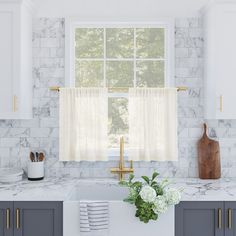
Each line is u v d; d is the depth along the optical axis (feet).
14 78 8.77
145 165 10.02
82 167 10.04
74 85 10.25
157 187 7.79
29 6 9.30
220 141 9.98
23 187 8.66
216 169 9.70
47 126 10.03
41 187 8.67
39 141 10.02
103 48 10.30
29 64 9.64
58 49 10.04
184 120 10.04
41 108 10.02
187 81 10.02
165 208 7.21
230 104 8.91
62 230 7.86
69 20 10.02
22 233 7.88
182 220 7.93
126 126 10.30
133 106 9.67
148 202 7.30
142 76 10.27
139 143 9.67
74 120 9.73
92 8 10.07
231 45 8.91
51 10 10.04
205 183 9.18
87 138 9.71
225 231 7.93
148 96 9.67
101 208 7.48
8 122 9.97
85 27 10.27
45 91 10.03
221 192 8.20
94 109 9.72
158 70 10.25
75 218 7.54
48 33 10.03
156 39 10.28
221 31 8.90
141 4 10.07
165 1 10.05
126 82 10.30
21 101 8.85
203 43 9.98
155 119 9.74
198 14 10.03
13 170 9.83
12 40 8.75
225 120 9.99
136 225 7.52
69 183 9.16
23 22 9.01
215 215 7.93
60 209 7.87
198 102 10.02
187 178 9.93
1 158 9.96
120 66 10.28
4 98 8.78
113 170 9.45
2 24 8.74
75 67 10.29
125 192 9.27
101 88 9.69
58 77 10.05
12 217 7.87
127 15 10.07
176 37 10.03
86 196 9.27
